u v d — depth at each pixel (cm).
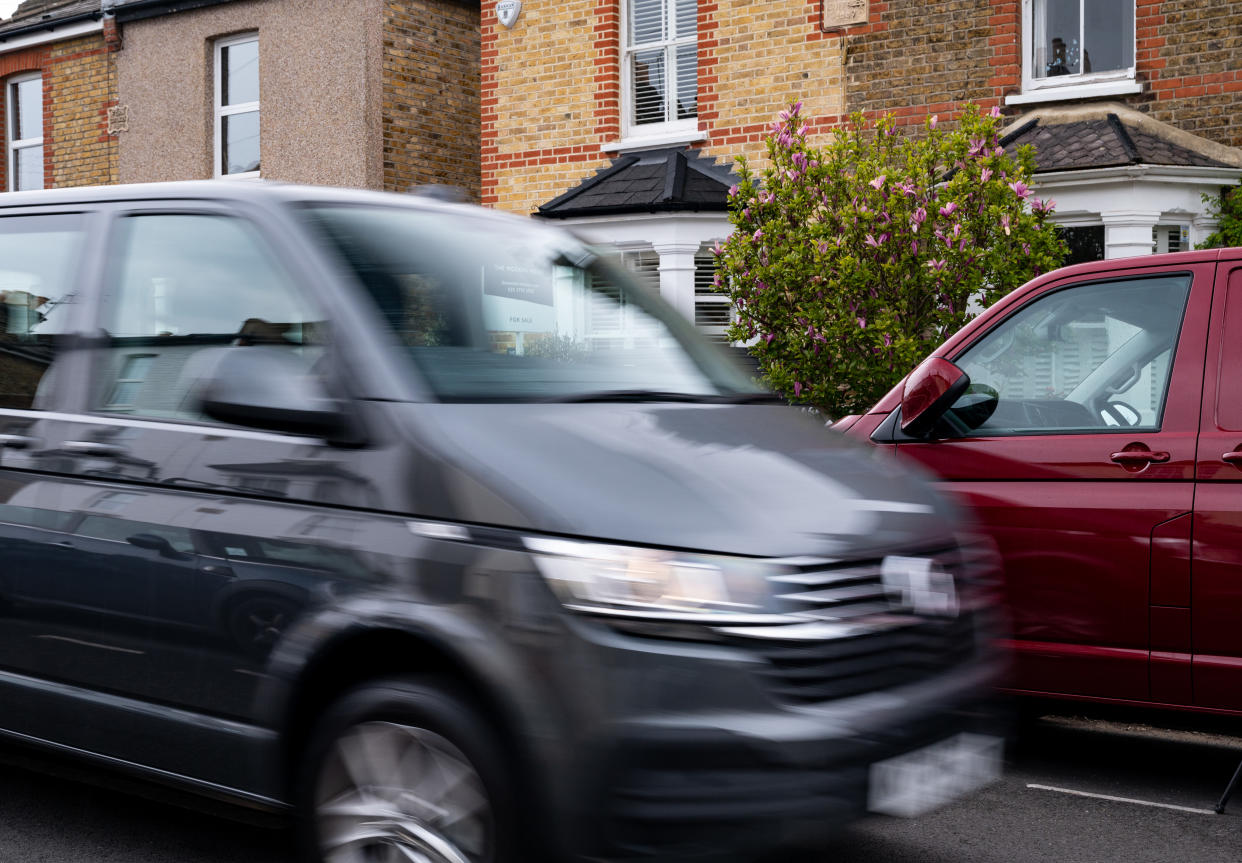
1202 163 1048
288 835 403
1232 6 1054
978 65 1168
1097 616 458
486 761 287
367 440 320
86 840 397
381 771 305
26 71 1873
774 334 905
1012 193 877
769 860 289
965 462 488
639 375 380
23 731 378
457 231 391
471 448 308
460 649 291
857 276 862
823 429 379
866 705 289
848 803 281
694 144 1334
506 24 1445
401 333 338
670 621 278
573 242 429
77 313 391
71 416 379
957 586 327
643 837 276
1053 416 490
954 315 876
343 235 360
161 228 384
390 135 1544
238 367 336
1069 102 1134
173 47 1694
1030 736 545
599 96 1391
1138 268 481
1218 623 435
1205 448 443
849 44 1234
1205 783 480
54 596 365
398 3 1545
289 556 321
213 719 335
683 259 1281
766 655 277
